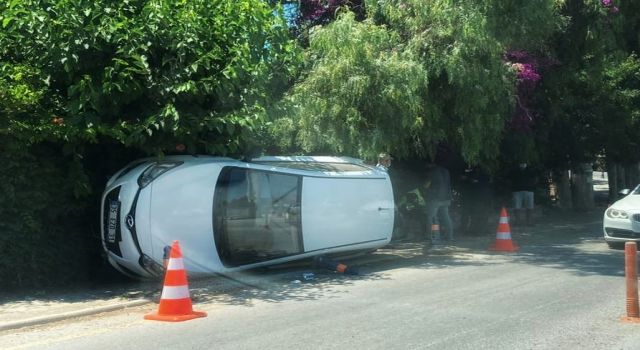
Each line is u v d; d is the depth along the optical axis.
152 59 9.23
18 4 8.56
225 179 9.62
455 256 12.75
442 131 13.44
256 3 9.70
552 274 10.34
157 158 9.34
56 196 9.00
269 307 8.10
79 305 8.21
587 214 24.03
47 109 9.08
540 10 12.94
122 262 9.22
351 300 8.43
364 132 12.36
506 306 7.88
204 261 9.41
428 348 6.09
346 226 10.78
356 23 12.39
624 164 24.91
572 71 17.11
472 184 17.27
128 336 6.71
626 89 21.03
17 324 7.12
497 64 13.09
